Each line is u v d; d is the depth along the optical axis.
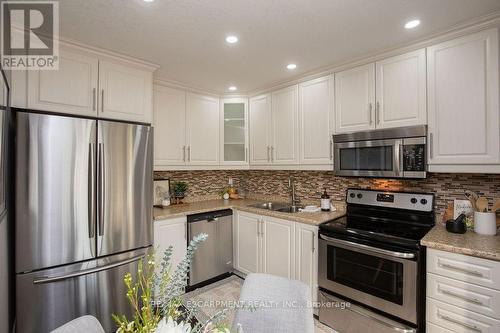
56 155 1.78
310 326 1.07
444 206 2.11
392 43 2.00
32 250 1.69
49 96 1.86
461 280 1.53
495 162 1.62
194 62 2.37
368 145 2.19
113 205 2.05
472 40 1.71
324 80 2.55
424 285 1.70
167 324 0.64
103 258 2.01
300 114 2.77
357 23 1.72
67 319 1.83
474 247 1.51
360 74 2.28
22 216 1.66
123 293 2.10
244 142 3.39
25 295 1.68
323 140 2.56
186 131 3.02
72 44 1.94
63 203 1.81
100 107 2.10
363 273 1.96
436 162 1.86
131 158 2.17
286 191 3.35
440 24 1.73
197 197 3.54
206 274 2.88
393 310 1.80
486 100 1.66
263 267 2.77
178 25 1.74
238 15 1.63
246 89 3.23
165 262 0.76
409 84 1.99
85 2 1.49
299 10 1.58
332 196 2.85
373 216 2.42
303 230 2.38
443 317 1.60
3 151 1.39
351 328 2.02
